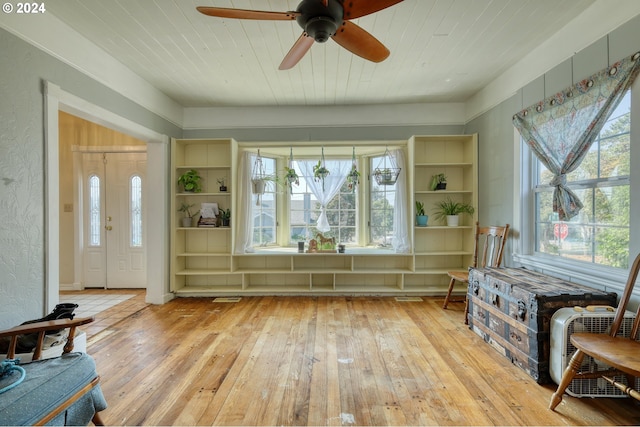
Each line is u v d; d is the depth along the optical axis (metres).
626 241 2.08
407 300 3.87
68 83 2.41
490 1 2.15
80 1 2.11
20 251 2.01
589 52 2.25
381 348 2.51
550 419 1.66
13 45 1.96
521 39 2.65
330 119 4.24
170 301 3.88
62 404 1.35
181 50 2.79
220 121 4.29
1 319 1.89
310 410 1.74
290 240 4.68
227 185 4.25
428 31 2.51
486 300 2.64
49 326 1.60
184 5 2.17
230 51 2.81
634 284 1.84
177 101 4.08
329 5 1.62
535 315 2.01
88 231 4.62
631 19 1.95
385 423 1.64
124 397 1.86
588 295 2.02
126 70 3.11
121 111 3.04
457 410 1.74
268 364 2.26
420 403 1.80
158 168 3.77
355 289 4.10
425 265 4.25
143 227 4.61
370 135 4.23
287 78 3.39
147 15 2.28
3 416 1.15
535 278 2.48
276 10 2.23
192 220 4.23
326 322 3.11
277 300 3.90
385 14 2.28
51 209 2.22
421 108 4.21
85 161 4.61
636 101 1.92
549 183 2.74
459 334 2.81
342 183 4.57
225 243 4.29
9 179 1.94
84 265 4.61
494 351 2.46
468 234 4.08
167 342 2.65
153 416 1.69
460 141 4.18
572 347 1.86
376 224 4.57
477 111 3.85
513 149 3.14
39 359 1.60
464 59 2.99
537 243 2.96
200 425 1.62
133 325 3.05
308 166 4.60
